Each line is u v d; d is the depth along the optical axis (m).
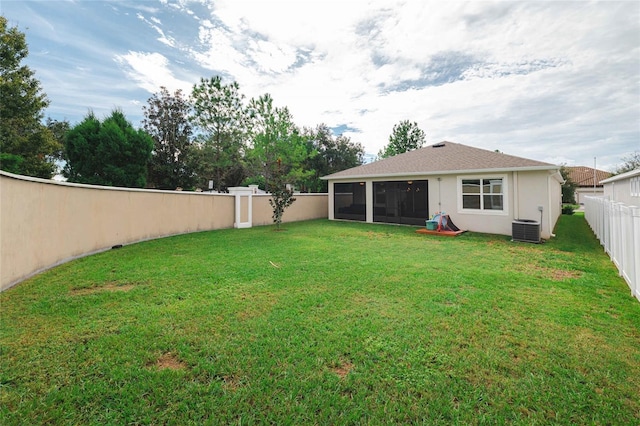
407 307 3.89
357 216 16.16
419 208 13.59
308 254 7.32
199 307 3.89
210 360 2.66
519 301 4.12
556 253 7.57
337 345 2.92
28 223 5.32
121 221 8.73
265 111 21.66
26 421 1.96
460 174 12.18
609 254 7.15
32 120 15.90
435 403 2.15
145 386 2.30
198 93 20.62
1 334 3.12
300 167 23.45
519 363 2.64
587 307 3.92
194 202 12.10
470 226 11.96
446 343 2.96
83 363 2.60
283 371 2.51
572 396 2.22
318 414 2.05
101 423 1.96
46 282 5.00
